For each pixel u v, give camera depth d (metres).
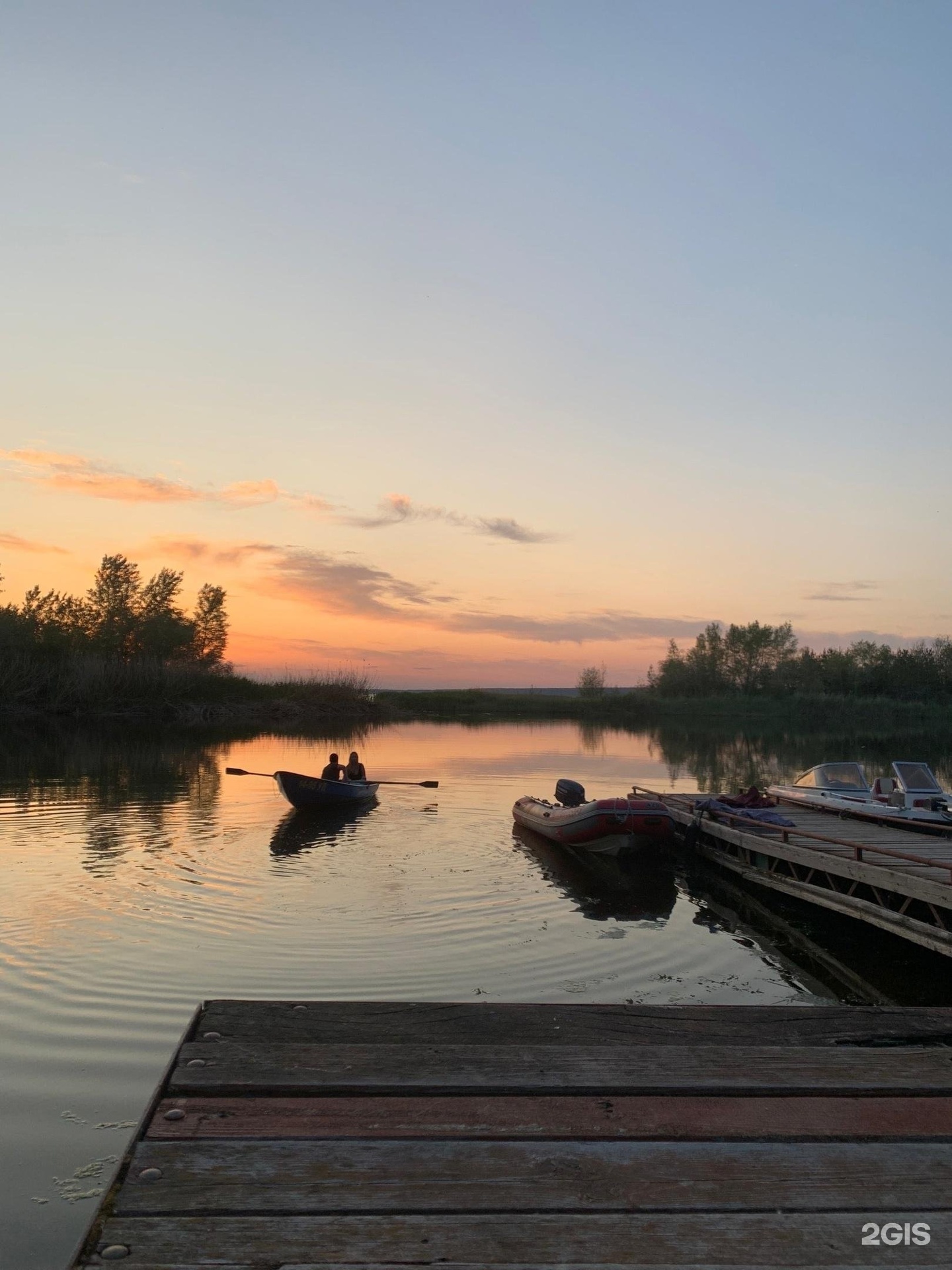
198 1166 3.43
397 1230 3.08
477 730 47.12
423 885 11.34
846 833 13.11
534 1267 2.92
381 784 21.78
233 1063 4.31
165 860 12.46
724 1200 3.29
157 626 56.22
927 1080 4.25
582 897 11.09
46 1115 5.18
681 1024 4.99
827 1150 3.63
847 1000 7.83
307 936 8.91
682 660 75.25
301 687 57.16
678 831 15.88
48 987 7.32
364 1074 4.21
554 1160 3.54
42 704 47.38
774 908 11.47
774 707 65.94
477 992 7.50
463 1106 3.95
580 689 69.88
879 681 69.88
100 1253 2.94
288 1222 3.12
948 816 13.34
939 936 8.27
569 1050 4.53
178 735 38.69
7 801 18.11
